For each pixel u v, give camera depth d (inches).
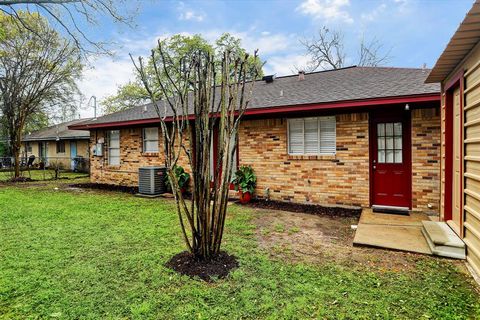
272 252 150.8
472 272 126.0
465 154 145.2
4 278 119.3
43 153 885.8
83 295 106.7
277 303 101.3
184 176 341.1
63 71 586.2
